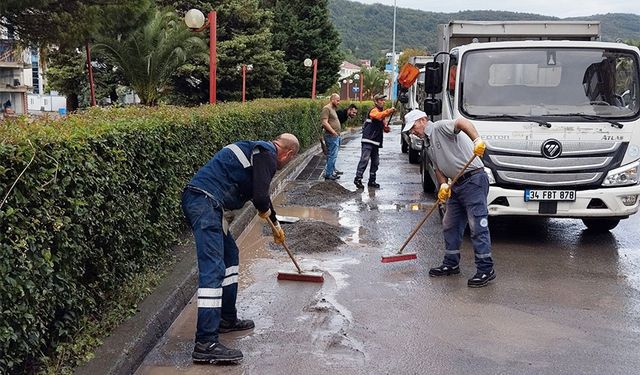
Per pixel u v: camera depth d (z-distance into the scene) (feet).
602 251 25.34
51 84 85.35
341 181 44.88
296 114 58.90
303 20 113.60
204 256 15.03
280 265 23.16
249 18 91.09
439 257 24.39
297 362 14.98
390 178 46.75
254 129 38.34
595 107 25.38
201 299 14.84
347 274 22.09
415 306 18.88
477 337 16.52
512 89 25.93
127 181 17.67
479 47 26.50
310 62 92.22
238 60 88.53
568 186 24.72
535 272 22.40
